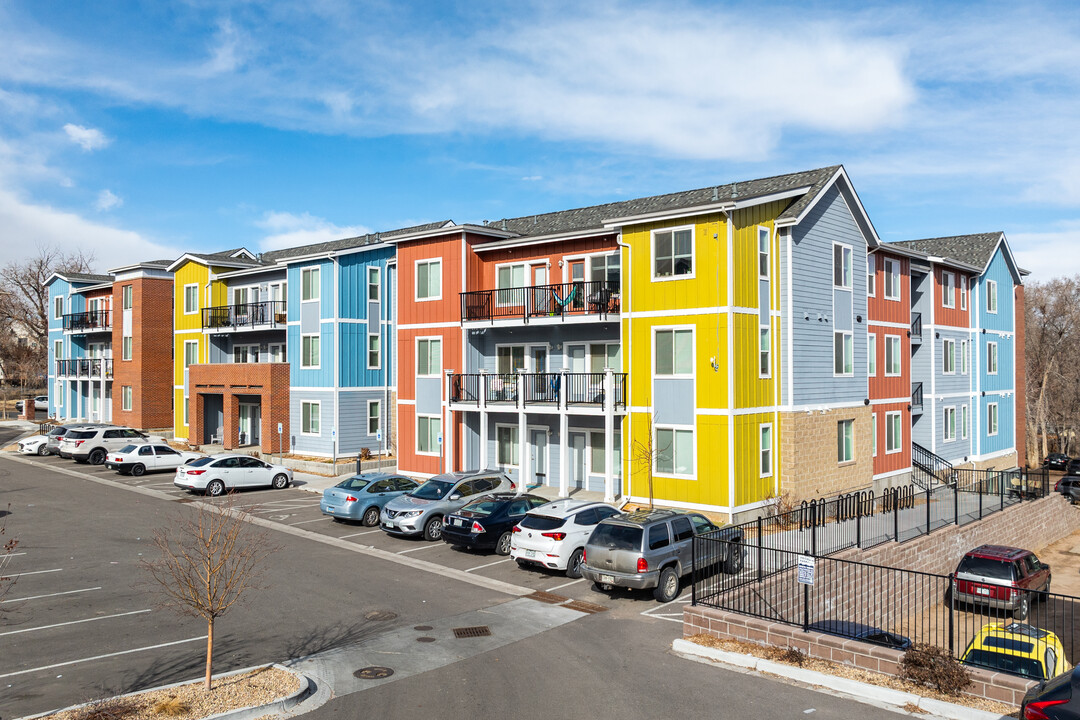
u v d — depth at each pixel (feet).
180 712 31.68
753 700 34.99
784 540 68.44
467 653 41.19
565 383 86.99
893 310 106.11
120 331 163.73
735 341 75.72
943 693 34.76
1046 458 175.73
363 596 52.34
